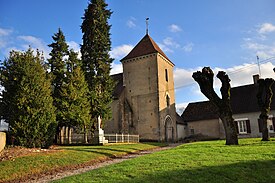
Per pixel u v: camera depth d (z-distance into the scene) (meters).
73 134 26.22
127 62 38.78
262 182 8.08
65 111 23.17
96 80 27.62
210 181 7.74
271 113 35.50
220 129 39.94
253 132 36.59
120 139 28.20
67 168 12.34
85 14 29.55
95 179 8.23
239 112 37.97
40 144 16.16
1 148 13.64
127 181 7.73
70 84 24.02
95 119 26.20
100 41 28.75
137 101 36.72
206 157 11.48
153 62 36.66
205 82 18.67
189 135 42.56
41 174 11.09
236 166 9.48
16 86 16.11
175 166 9.67
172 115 38.75
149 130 34.97
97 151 16.98
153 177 8.11
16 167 11.14
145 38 39.62
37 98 16.27
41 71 17.23
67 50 27.23
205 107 43.91
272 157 11.13
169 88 39.06
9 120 15.86
